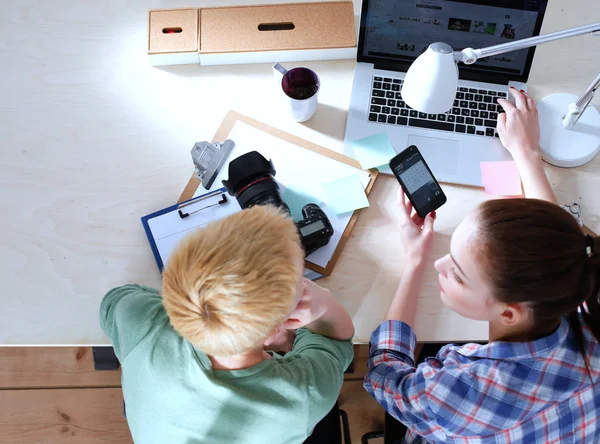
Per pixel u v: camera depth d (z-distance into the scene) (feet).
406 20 3.94
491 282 2.67
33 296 3.63
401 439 4.10
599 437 3.01
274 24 4.28
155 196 3.89
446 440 3.20
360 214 3.88
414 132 4.06
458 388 2.97
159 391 2.77
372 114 4.09
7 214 3.79
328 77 4.24
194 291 2.29
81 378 5.74
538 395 2.85
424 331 3.68
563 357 2.83
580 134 4.04
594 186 3.98
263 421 2.75
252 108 4.15
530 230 2.54
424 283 3.75
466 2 3.80
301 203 3.86
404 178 3.75
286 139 4.03
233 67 4.26
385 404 3.35
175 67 4.23
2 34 4.19
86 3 4.31
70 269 3.70
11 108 4.03
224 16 4.24
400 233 3.81
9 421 5.63
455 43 4.03
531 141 3.92
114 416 5.68
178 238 3.74
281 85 3.94
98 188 3.89
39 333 3.58
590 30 3.06
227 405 2.69
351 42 4.18
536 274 2.52
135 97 4.12
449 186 3.98
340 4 4.29
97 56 4.20
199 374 2.68
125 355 2.91
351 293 3.71
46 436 5.62
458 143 4.04
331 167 3.97
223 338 2.36
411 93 3.32
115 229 3.80
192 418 2.73
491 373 2.90
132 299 3.08
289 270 2.39
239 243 2.32
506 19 3.86
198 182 3.91
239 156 3.59
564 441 2.91
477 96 4.12
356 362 5.78
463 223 2.80
